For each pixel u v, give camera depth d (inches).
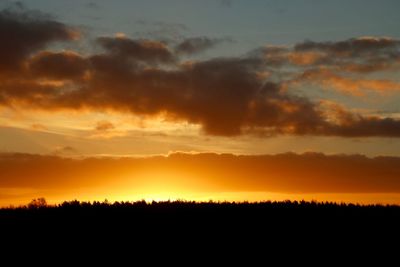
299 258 1445.6
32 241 1574.8
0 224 1752.0
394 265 1391.5
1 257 1423.5
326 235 1669.5
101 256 1451.8
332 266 1382.9
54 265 1360.7
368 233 1690.5
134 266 1369.3
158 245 1558.8
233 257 1455.5
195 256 1466.5
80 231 1694.1
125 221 1811.0
